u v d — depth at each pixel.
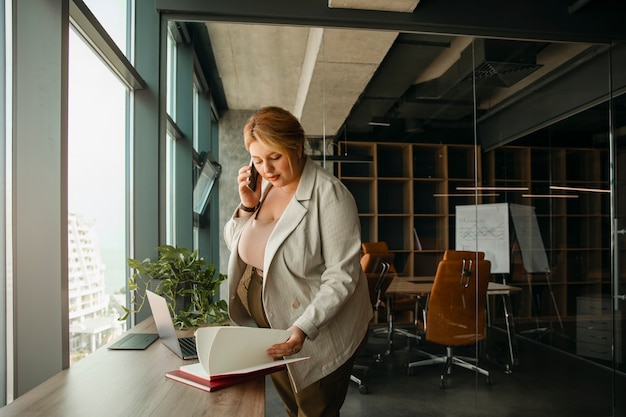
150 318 2.31
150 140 2.77
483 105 3.40
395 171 3.29
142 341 1.75
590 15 3.43
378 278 3.26
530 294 3.41
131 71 2.50
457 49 3.37
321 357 1.46
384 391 3.21
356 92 3.26
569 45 3.48
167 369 1.38
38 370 1.58
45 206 1.59
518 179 3.43
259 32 3.14
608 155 3.51
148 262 2.23
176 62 3.20
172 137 3.19
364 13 3.16
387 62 3.29
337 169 3.23
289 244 1.45
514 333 3.37
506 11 3.32
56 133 1.60
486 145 3.39
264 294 1.45
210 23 3.07
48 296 1.59
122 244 2.58
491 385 3.31
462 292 3.34
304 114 3.21
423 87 3.33
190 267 2.21
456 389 3.28
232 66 3.20
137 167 2.75
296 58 3.19
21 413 1.03
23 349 1.57
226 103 3.19
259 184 1.63
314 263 1.48
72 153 1.86
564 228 3.47
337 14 3.13
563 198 3.48
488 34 3.37
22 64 1.59
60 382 1.26
